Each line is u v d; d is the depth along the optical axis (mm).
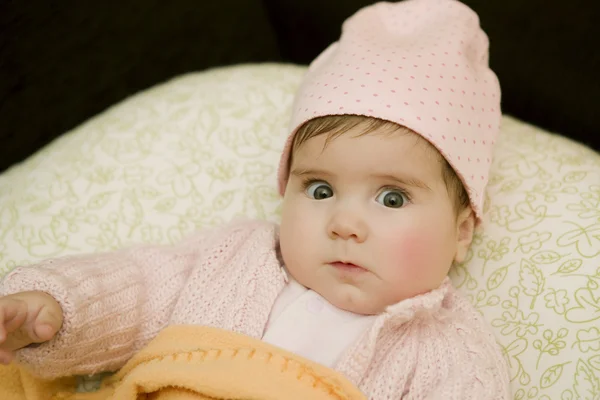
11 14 1689
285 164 1038
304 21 1733
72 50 1709
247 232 1071
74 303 880
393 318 913
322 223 923
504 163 1159
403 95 919
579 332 965
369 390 907
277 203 1206
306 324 950
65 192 1185
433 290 953
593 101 1516
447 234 940
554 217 1072
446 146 920
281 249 975
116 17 1756
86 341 911
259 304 969
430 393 903
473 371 909
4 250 1123
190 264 1049
